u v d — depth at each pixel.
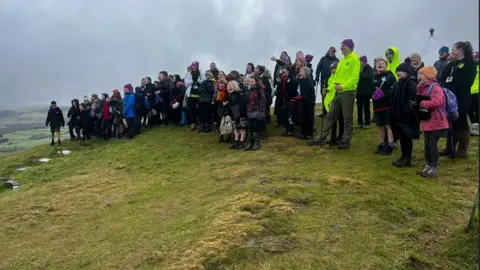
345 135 10.04
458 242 5.22
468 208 6.24
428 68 7.32
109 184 10.10
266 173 8.51
